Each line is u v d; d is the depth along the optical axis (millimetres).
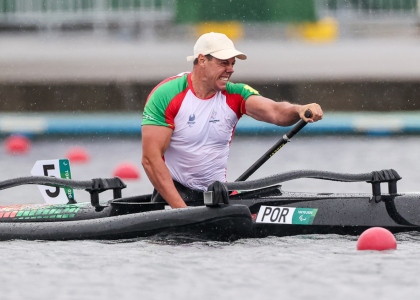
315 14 79250
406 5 82125
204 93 23312
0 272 18828
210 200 21672
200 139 23594
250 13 79375
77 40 81250
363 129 61031
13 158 50688
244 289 17016
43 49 78250
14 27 83562
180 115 23328
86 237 22594
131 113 69125
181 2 79438
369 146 53531
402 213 23203
